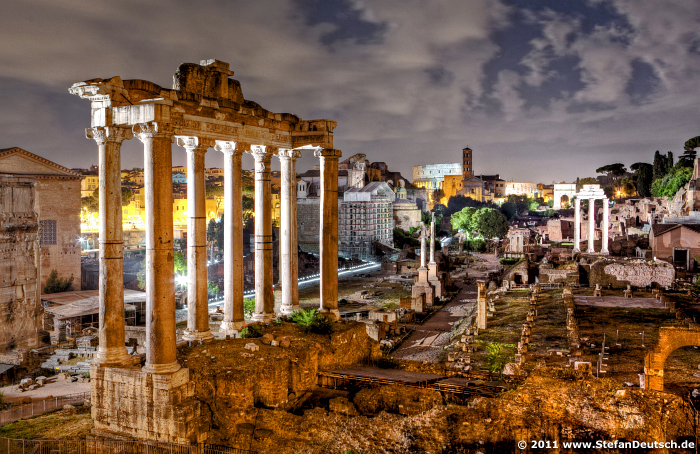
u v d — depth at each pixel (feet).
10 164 351.46
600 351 164.76
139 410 82.99
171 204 84.38
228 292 115.55
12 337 236.84
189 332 103.71
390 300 372.79
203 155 101.91
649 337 180.86
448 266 504.84
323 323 113.80
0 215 233.96
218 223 516.32
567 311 225.97
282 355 95.71
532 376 87.51
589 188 438.40
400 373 105.91
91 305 281.54
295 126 123.95
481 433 70.33
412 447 69.15
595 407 73.36
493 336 215.31
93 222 646.74
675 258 367.25
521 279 373.61
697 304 240.53
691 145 590.55
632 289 292.20
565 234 624.59
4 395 160.35
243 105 110.83
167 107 82.43
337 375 101.24
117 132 85.81
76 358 210.18
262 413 85.71
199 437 81.97
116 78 84.33
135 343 217.77
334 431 79.56
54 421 98.12
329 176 122.21
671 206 498.69
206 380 85.87
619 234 540.52
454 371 112.57
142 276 356.38
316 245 632.79
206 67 103.81
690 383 125.08
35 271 248.52
